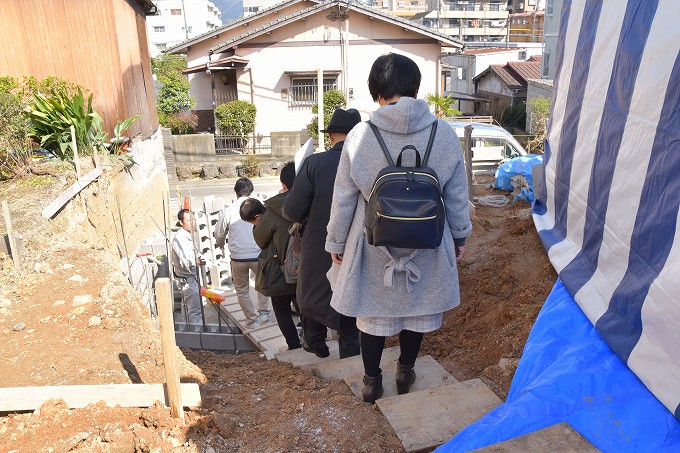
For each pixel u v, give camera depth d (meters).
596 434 2.14
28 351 3.50
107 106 10.18
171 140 20.38
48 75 9.86
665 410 2.24
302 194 3.49
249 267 6.33
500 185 7.78
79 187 6.63
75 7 9.73
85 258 5.15
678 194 2.49
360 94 23.47
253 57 23.00
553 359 2.85
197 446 2.55
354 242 2.69
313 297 3.66
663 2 2.80
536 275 4.29
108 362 3.37
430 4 67.06
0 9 9.45
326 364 3.80
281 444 2.63
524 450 2.06
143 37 13.52
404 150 2.55
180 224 7.34
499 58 39.97
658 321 2.39
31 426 2.66
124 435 2.53
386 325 2.79
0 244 5.16
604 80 3.57
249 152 23.05
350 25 22.80
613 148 3.31
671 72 2.63
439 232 2.47
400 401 2.89
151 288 7.50
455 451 2.21
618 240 3.11
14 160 7.08
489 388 2.99
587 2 4.03
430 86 23.62
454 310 4.48
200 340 6.61
